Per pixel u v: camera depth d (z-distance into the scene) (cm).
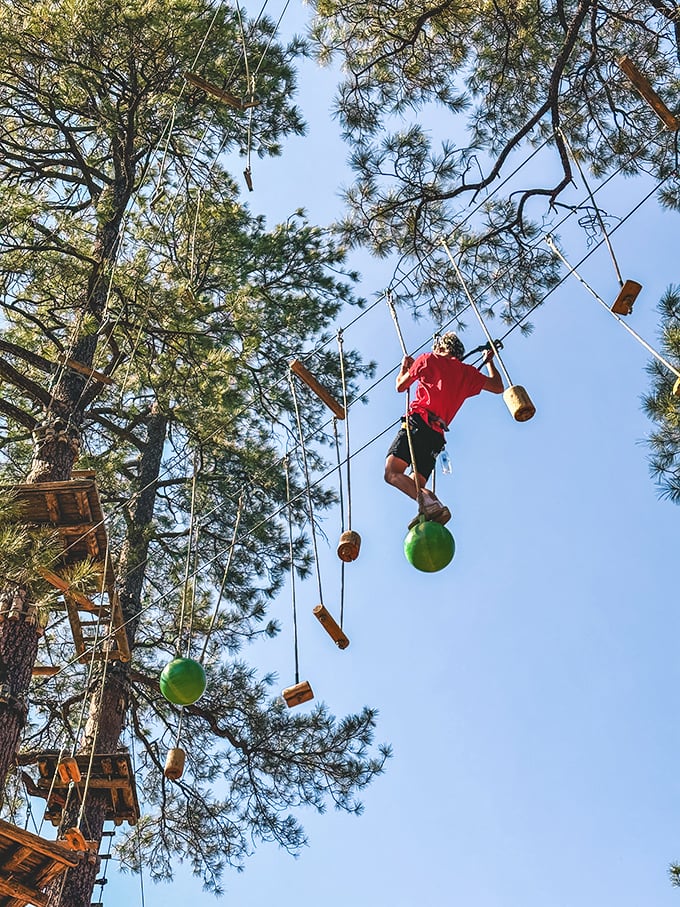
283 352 1344
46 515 859
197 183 1244
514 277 1142
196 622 1305
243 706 1238
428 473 616
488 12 1114
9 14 1152
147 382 1220
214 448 1290
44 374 1312
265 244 1330
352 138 1145
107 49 1171
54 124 1261
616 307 539
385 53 1129
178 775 596
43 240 1168
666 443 930
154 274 1196
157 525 1323
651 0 1017
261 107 1295
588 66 1079
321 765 1211
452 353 669
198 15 1184
